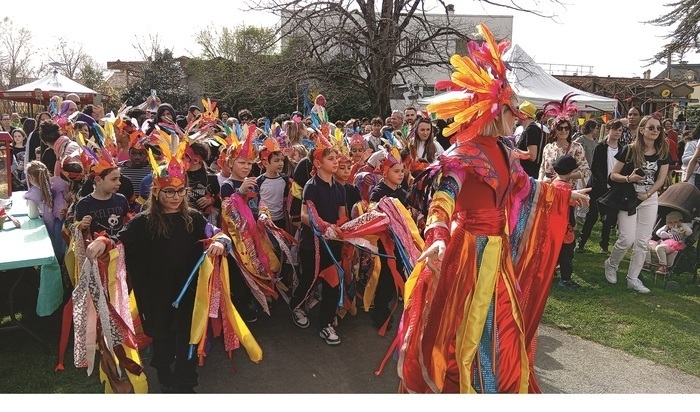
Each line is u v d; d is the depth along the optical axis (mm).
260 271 4422
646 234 5371
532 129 5949
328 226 4105
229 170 4965
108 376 3119
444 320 2760
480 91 2703
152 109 9422
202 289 3205
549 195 3143
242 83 17016
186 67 30469
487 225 2820
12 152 8523
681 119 24969
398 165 4488
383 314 4465
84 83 34312
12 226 4840
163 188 3121
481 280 2771
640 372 3777
